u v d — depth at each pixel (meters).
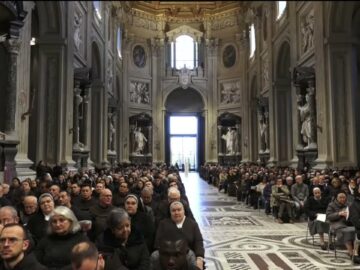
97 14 23.36
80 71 17.44
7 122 10.30
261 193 14.60
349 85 16.05
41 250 3.81
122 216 3.87
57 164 15.28
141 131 34.84
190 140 38.22
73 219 3.90
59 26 15.80
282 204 11.99
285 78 24.38
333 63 16.14
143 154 34.69
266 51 26.95
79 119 18.31
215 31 36.38
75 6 18.12
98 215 5.43
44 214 5.13
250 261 7.33
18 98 11.17
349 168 15.13
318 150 16.56
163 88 36.16
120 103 32.38
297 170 16.36
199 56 36.91
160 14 36.28
